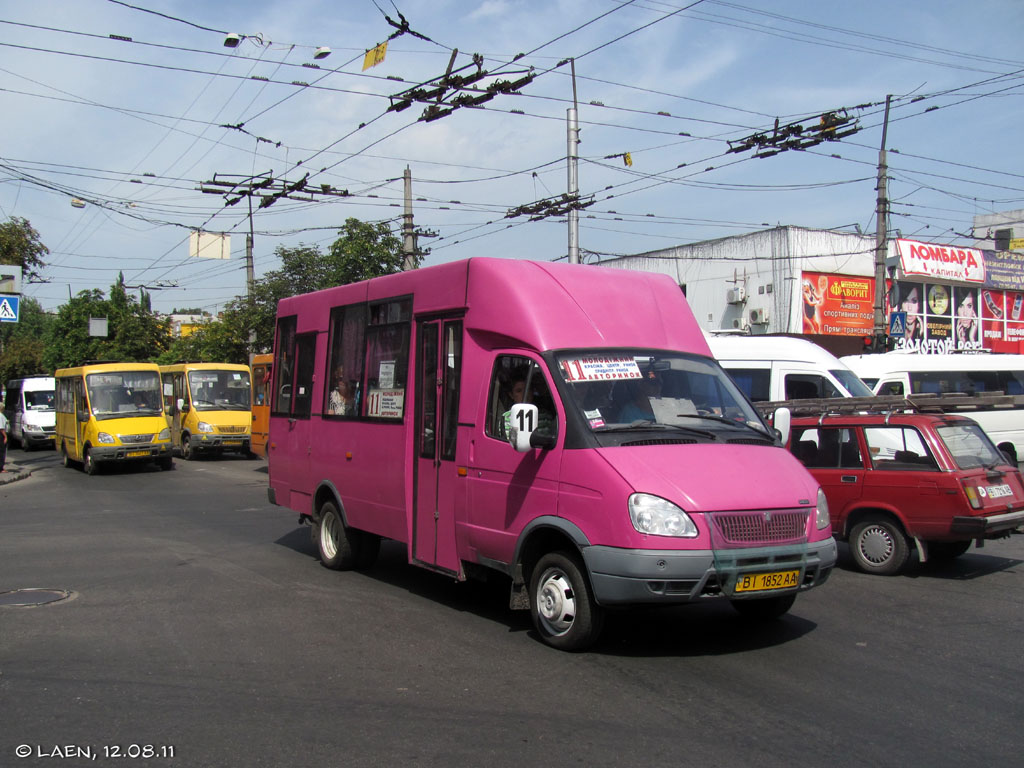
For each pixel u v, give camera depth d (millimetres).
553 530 6000
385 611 7223
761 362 14195
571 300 6730
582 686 5234
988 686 5273
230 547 10516
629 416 6164
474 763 4117
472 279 7000
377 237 25844
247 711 4840
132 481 19703
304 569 9109
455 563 7008
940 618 7000
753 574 5477
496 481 6520
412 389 7637
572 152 18812
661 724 4605
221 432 25078
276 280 29891
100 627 6723
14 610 7301
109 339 43688
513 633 6496
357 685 5289
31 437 30750
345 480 8672
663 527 5355
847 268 29000
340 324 9008
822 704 4922
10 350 53875
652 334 6895
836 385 13930
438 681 5352
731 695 5070
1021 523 8625
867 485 8875
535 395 6324
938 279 30922
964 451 8820
